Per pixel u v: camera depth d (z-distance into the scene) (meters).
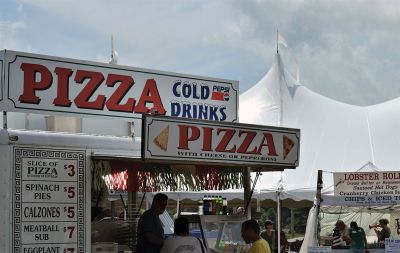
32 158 7.54
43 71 7.91
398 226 16.61
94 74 8.32
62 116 8.05
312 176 19.14
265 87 23.55
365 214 19.84
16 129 7.66
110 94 8.45
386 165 20.25
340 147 20.84
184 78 9.14
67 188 7.79
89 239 7.91
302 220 28.19
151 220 8.13
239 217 9.38
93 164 8.12
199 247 8.23
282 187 18.28
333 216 19.69
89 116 8.26
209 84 9.38
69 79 8.11
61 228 7.71
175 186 9.41
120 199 10.05
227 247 9.14
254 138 8.62
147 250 8.09
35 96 7.83
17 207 7.40
